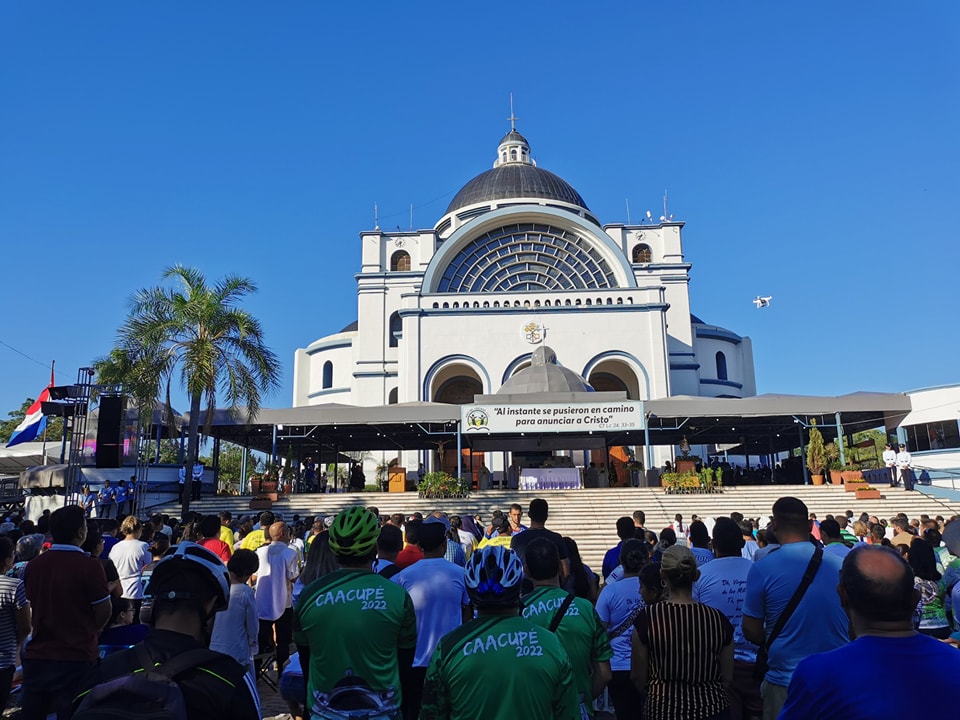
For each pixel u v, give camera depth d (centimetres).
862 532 1345
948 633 842
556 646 341
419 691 530
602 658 454
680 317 5197
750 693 548
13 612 618
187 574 282
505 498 2659
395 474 3014
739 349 5641
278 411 2902
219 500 2689
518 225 4794
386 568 586
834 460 2895
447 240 4644
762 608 473
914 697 251
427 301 4428
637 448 4181
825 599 452
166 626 275
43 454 3428
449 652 338
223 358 2614
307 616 414
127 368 2522
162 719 227
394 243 5469
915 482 3011
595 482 3114
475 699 324
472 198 5741
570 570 634
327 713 395
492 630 339
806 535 493
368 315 5225
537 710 323
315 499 2694
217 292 2677
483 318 4369
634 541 641
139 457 2642
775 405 2930
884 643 268
